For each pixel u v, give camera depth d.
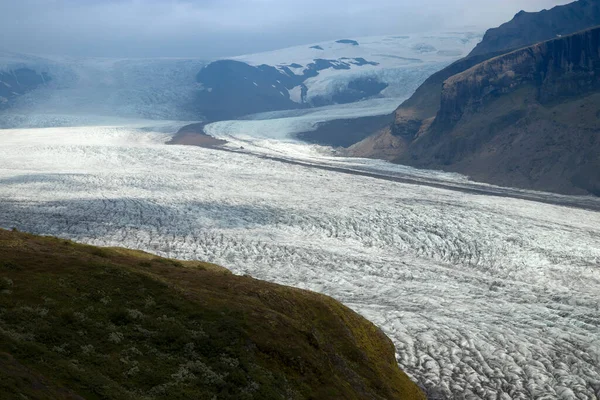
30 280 16.59
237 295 21.61
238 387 14.94
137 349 14.83
